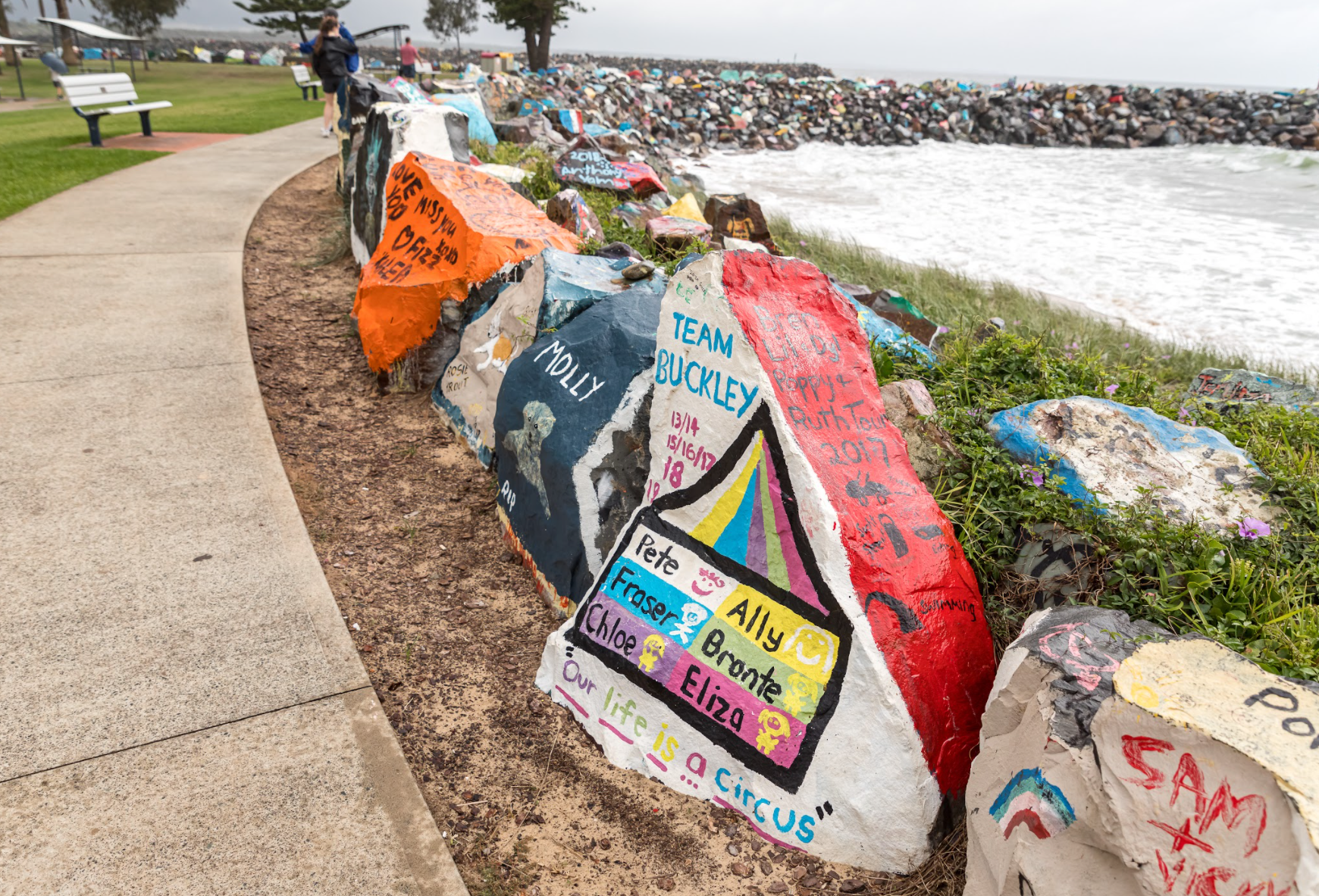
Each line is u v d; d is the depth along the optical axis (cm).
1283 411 436
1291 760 161
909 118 3519
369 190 731
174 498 389
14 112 2119
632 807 268
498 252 511
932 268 1194
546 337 414
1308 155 2950
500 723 296
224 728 270
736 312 291
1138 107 3762
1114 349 843
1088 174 2628
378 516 413
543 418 376
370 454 470
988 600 308
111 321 573
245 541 365
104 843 228
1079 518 311
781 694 263
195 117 1827
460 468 463
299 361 570
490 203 579
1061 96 3741
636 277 457
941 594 270
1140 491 319
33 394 467
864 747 248
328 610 330
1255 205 2075
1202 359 832
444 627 341
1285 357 941
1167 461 346
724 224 914
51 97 3134
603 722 292
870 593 259
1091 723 190
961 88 3788
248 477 414
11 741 255
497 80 2042
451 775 273
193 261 711
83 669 286
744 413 286
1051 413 358
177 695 280
